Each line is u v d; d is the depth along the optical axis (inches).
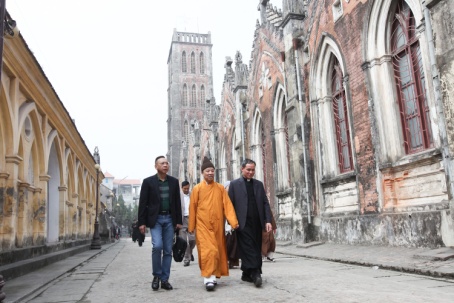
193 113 3213.6
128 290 269.9
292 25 672.4
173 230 276.5
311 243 570.6
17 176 426.6
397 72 460.8
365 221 477.4
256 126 969.5
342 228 527.8
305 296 215.8
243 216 264.1
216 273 255.9
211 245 256.2
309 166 629.6
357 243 492.1
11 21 288.8
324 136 602.9
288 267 364.5
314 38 622.2
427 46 394.6
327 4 584.1
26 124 506.9
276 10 840.9
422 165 405.4
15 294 262.4
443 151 345.4
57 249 628.4
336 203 567.8
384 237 442.0
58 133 679.7
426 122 415.5
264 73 894.4
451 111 332.8
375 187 466.0
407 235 406.3
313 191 618.5
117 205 3590.1
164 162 277.7
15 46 394.3
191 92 3250.5
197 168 1795.0
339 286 244.2
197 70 3294.8
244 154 1018.7
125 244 1314.0
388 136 459.2
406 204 427.2
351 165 553.3
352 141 516.4
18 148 452.8
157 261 266.5
